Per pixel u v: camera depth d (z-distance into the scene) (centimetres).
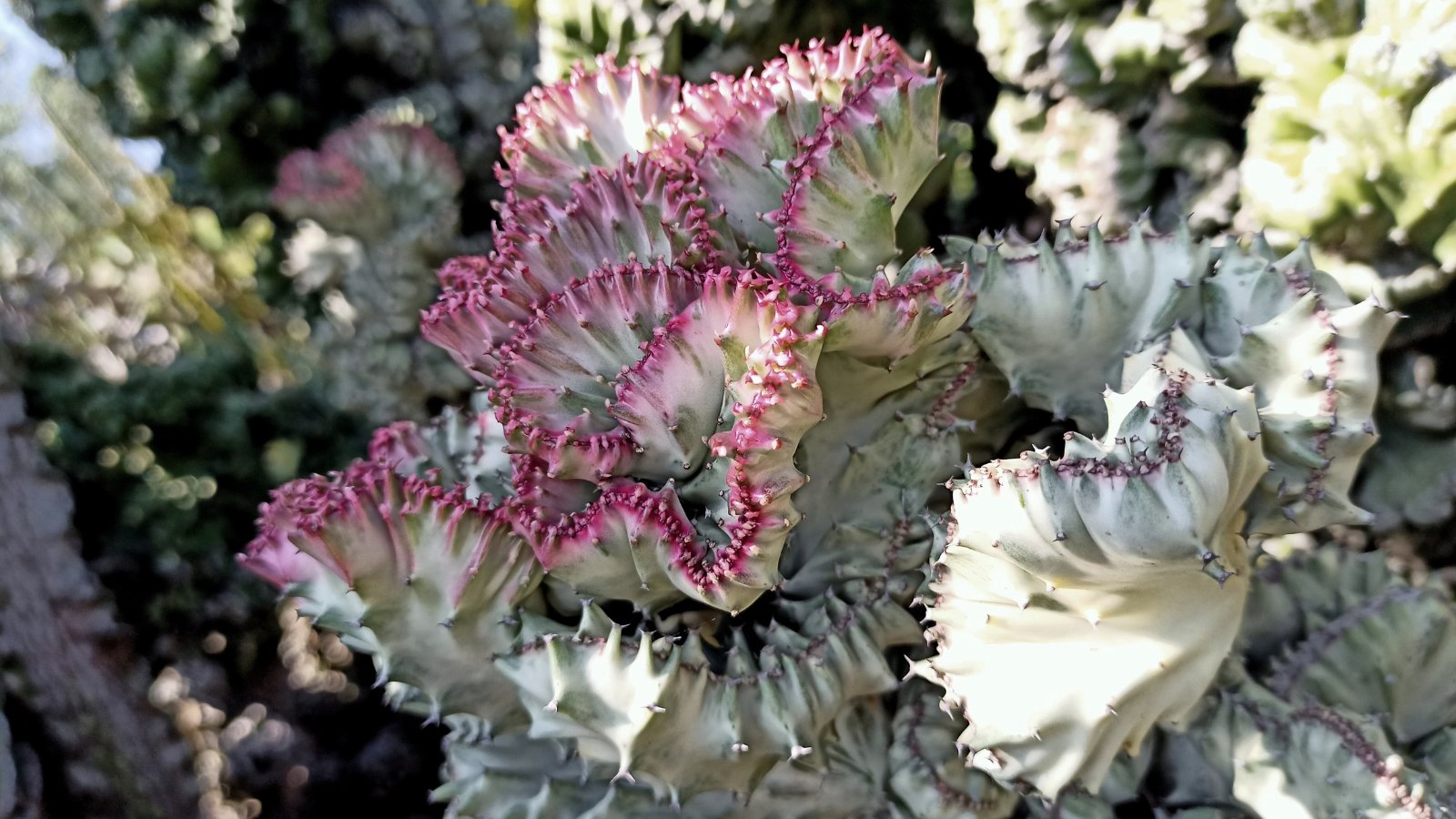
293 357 130
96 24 60
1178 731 45
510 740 49
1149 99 51
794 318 40
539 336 43
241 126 62
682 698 43
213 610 84
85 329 123
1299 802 43
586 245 44
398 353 62
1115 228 51
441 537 44
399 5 62
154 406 85
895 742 47
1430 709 46
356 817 79
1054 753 42
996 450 49
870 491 46
